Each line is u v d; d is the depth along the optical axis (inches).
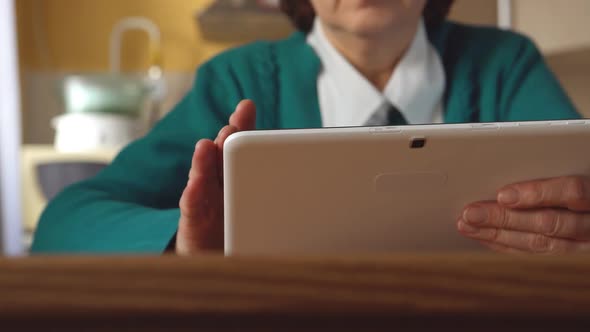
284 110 40.3
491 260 7.4
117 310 7.1
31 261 7.2
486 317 7.4
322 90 40.8
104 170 34.2
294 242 19.3
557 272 7.3
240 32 83.3
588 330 7.6
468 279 7.3
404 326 7.6
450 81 41.9
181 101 40.3
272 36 84.2
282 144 17.7
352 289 7.3
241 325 7.4
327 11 38.4
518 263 7.4
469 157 18.6
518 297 7.3
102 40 87.6
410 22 38.7
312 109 40.1
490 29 45.1
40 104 85.5
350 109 40.1
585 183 18.8
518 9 56.5
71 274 7.2
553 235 19.5
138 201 33.1
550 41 57.5
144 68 88.4
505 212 19.3
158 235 24.8
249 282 7.3
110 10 87.4
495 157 18.7
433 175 18.8
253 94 40.2
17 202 70.0
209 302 7.2
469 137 18.2
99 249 26.1
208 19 77.0
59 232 28.1
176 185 34.8
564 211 19.4
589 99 61.7
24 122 82.4
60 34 86.7
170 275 7.2
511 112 41.2
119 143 70.1
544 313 7.3
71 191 31.4
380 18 37.6
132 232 26.0
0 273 7.1
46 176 68.4
